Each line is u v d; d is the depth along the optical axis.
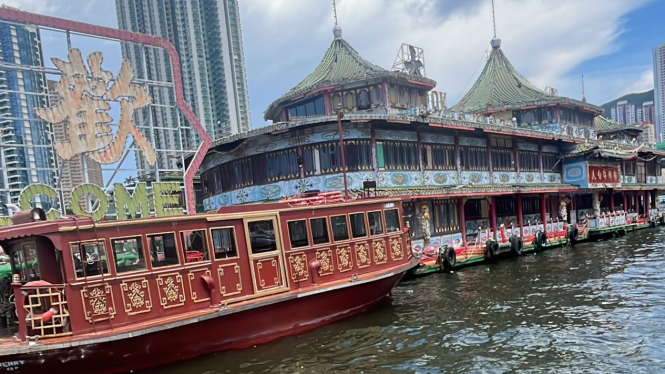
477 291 15.75
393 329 11.88
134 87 15.02
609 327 11.27
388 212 14.77
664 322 11.41
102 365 8.72
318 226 12.63
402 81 24.34
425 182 21.84
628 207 41.03
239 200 21.94
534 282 16.81
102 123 14.07
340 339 11.21
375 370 9.33
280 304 11.00
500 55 39.31
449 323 12.23
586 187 30.44
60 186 13.34
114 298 8.84
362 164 19.67
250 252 10.94
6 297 9.68
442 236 22.67
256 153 21.12
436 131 22.78
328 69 25.95
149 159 15.29
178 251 9.81
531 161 29.25
